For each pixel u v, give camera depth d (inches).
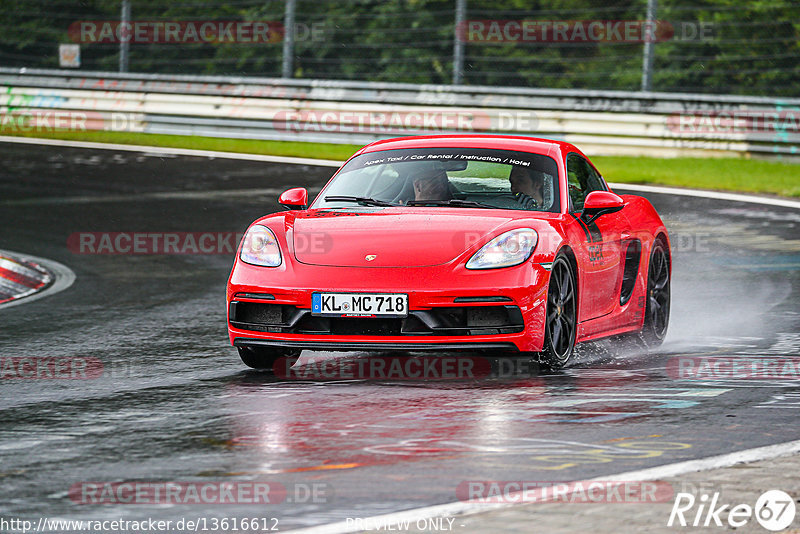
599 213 946.7
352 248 868.0
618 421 698.8
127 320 1199.6
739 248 1627.7
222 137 3112.7
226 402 778.8
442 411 732.7
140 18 4761.3
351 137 2930.6
